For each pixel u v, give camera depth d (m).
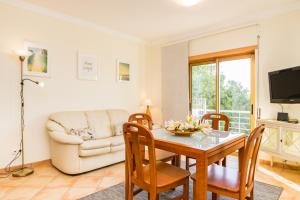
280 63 3.30
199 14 3.60
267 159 3.42
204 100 4.62
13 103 3.16
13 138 3.16
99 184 2.70
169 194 2.43
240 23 3.76
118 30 4.54
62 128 3.35
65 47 3.79
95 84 4.28
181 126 2.16
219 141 1.89
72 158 2.92
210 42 4.28
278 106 3.31
